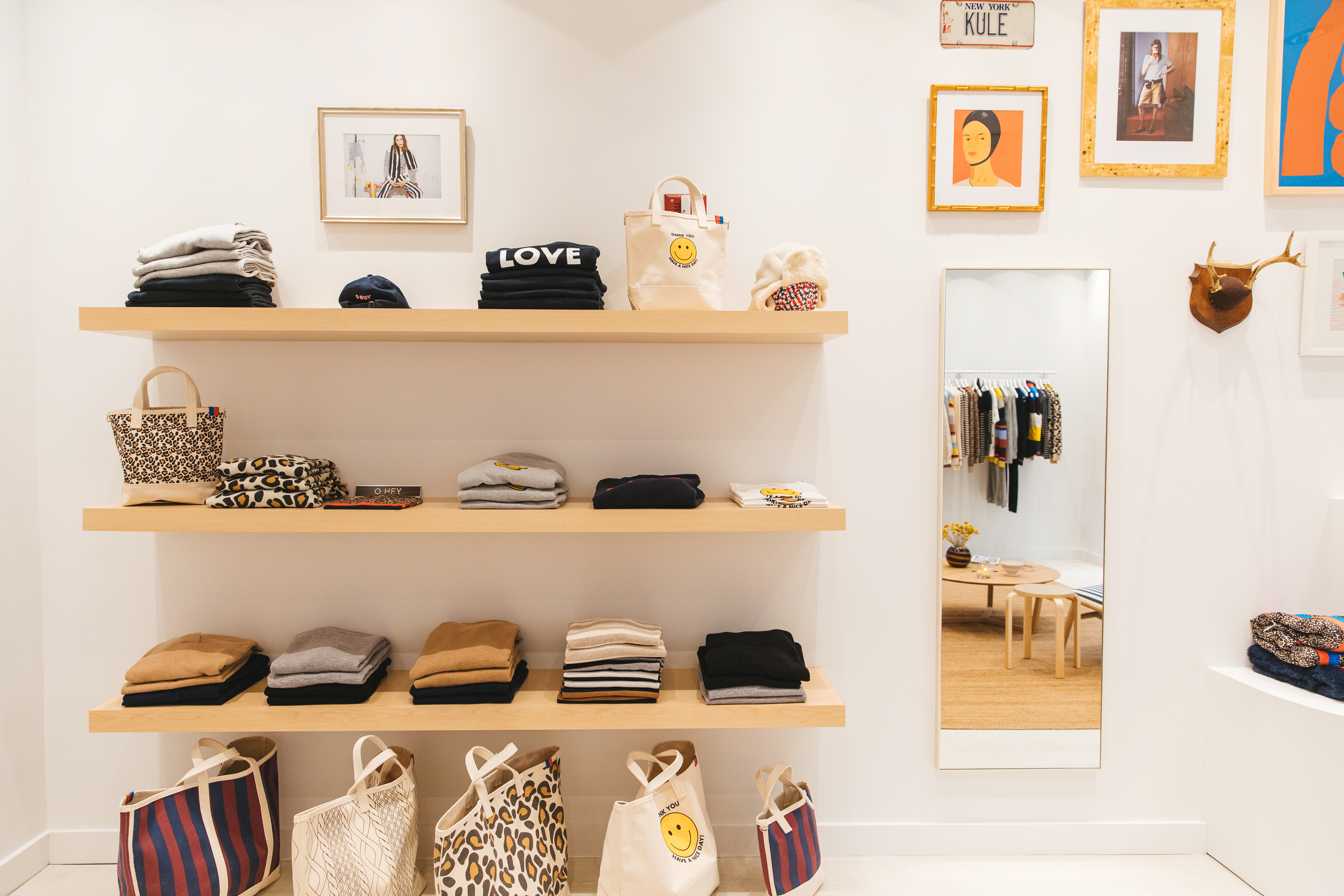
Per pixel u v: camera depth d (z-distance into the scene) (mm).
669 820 1663
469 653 1653
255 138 1825
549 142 1851
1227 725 1876
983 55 1870
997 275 1882
